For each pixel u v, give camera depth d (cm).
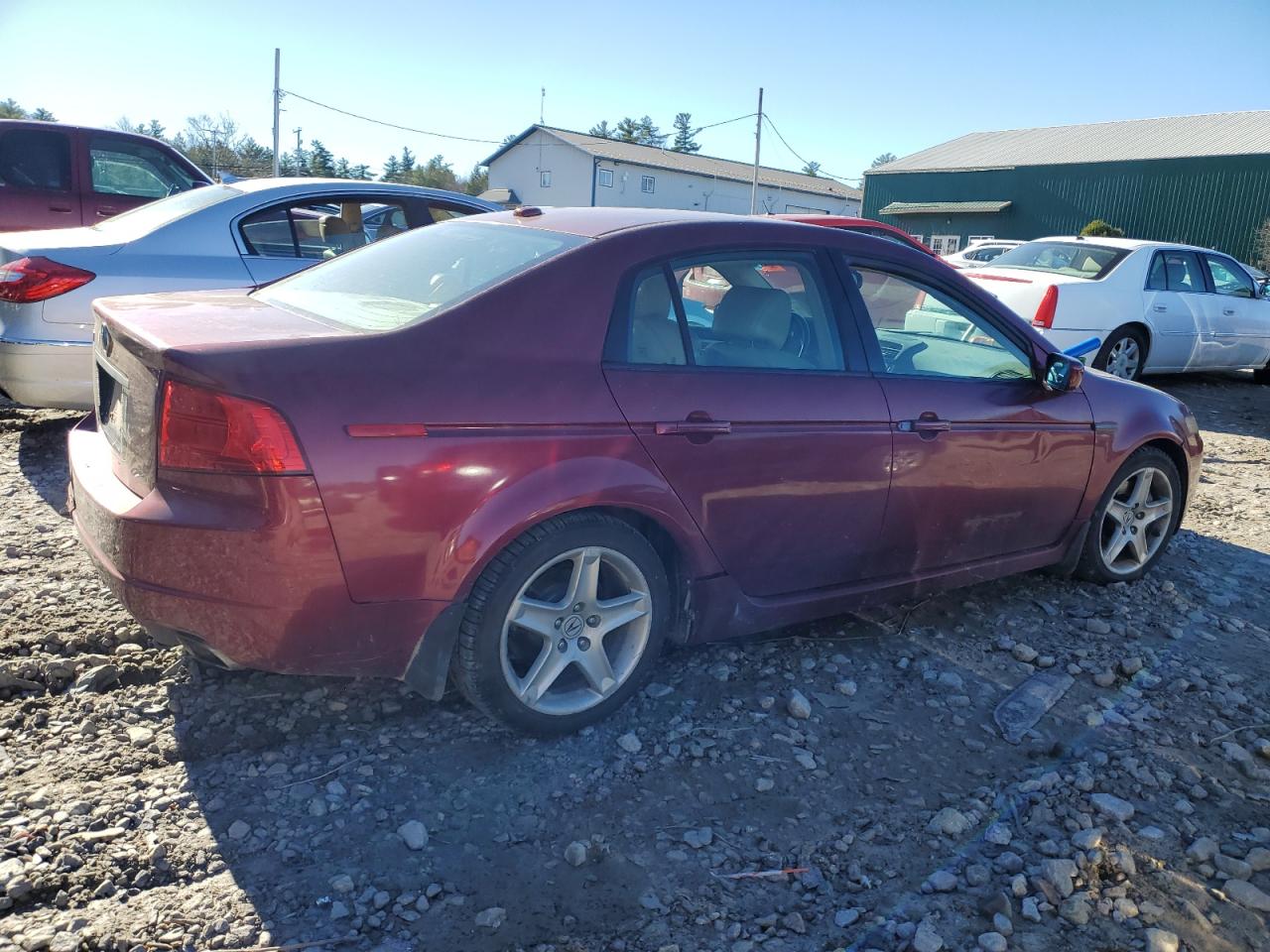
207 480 259
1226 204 3559
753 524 337
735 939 238
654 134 10894
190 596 265
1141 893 259
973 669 382
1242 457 796
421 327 282
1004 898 250
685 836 273
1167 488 478
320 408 259
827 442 345
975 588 462
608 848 267
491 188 5791
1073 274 1038
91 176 851
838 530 359
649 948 234
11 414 669
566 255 311
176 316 300
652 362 316
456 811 277
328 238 643
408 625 280
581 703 317
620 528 309
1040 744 331
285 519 256
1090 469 436
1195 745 334
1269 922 251
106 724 305
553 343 297
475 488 278
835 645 393
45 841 252
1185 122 4097
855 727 335
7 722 302
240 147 5453
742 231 346
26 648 342
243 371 255
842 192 6425
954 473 385
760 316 344
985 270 1060
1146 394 463
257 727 310
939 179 4306
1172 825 289
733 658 375
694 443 316
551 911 244
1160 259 1063
